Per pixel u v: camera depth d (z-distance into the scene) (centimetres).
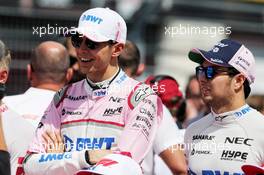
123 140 1065
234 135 1123
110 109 1090
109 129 1080
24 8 2400
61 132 1108
